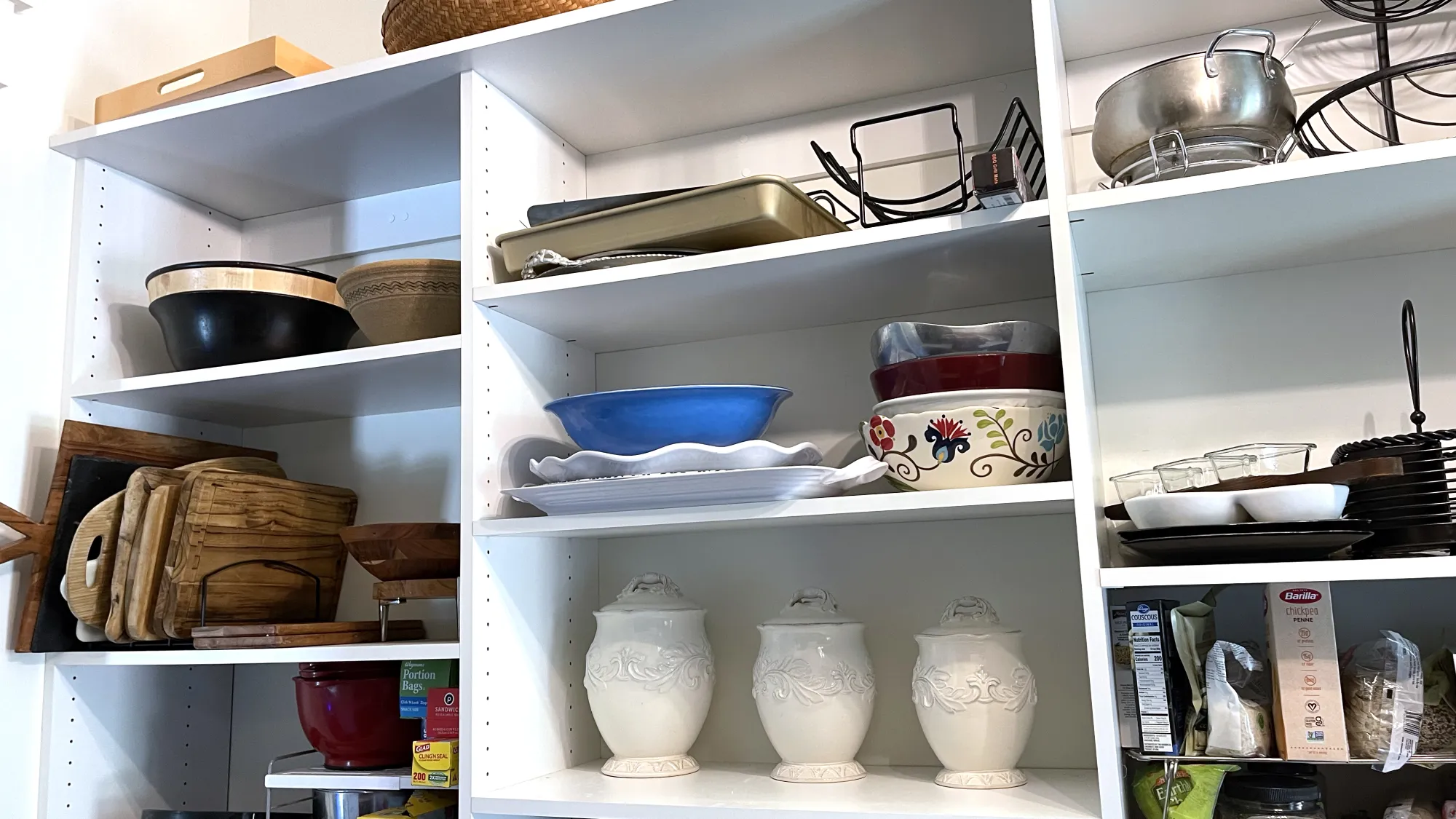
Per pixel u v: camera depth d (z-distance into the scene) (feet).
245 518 4.49
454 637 4.86
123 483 4.59
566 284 3.83
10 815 4.30
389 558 4.21
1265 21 4.02
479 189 4.09
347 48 5.71
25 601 4.42
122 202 4.97
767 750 4.34
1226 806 3.23
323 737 4.27
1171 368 4.01
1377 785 3.56
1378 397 3.75
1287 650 3.11
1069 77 4.28
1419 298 3.75
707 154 4.80
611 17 3.78
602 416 3.71
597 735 4.54
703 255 3.67
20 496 4.44
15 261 4.50
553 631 4.29
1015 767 3.62
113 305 4.87
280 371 4.28
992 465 3.44
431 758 3.82
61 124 4.79
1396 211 3.31
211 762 5.18
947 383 3.49
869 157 4.52
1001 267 3.77
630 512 3.70
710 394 3.63
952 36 4.00
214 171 4.99
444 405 5.06
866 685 3.82
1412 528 3.13
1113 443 4.04
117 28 5.16
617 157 4.96
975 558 4.17
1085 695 3.94
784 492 3.52
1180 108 3.30
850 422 4.42
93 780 4.59
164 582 4.25
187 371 4.53
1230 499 3.08
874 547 4.32
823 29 3.92
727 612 4.49
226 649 4.16
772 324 4.46
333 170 5.02
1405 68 3.18
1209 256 3.75
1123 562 3.93
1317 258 3.80
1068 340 3.19
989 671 3.52
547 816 3.62
